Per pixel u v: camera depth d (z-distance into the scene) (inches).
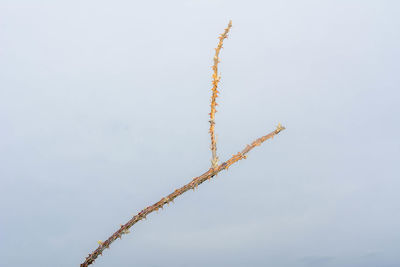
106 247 59.0
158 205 58.1
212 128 60.2
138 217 58.4
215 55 60.6
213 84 60.8
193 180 58.2
